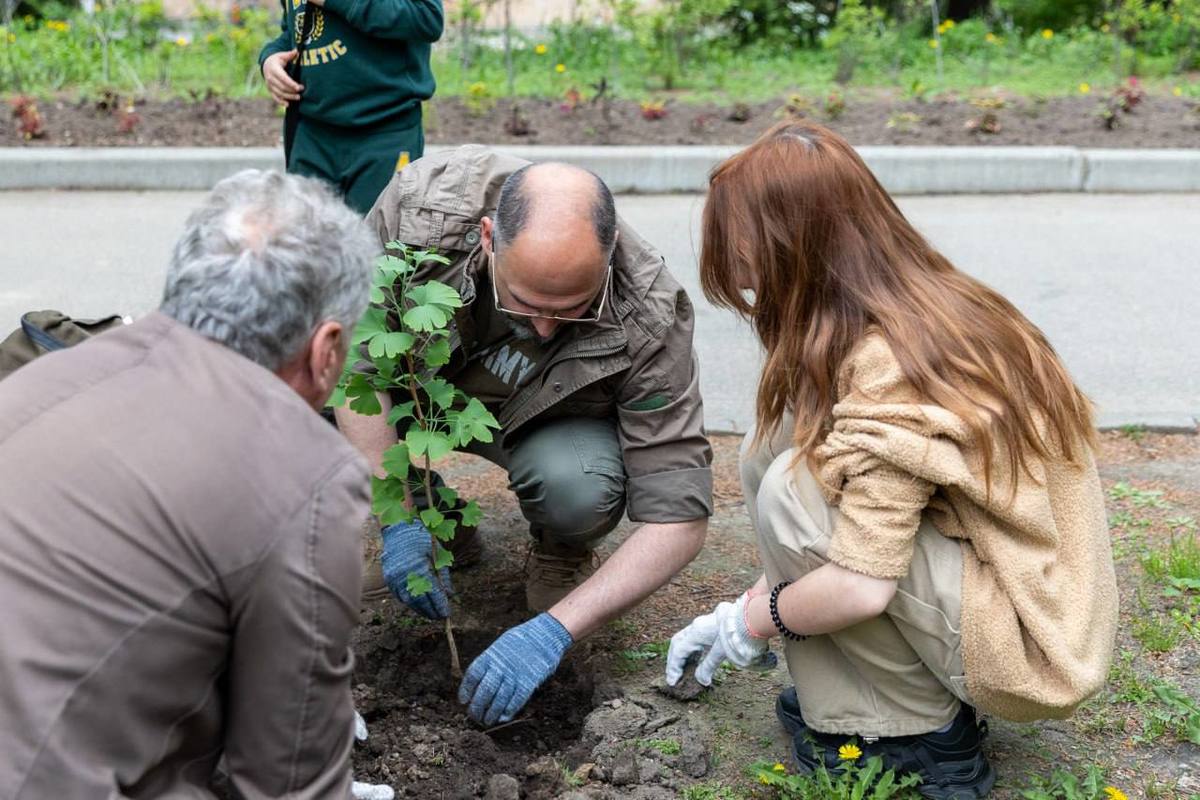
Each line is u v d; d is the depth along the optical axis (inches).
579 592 108.8
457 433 104.0
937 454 86.4
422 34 163.0
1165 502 150.6
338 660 69.6
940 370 88.4
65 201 278.4
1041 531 91.7
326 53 163.3
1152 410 178.2
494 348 115.3
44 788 62.3
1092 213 277.0
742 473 108.6
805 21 424.2
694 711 113.3
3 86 335.6
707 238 95.7
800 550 94.9
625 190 289.7
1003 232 262.7
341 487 67.5
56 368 68.9
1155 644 120.0
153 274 233.8
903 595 93.3
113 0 383.9
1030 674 91.7
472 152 114.0
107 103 311.7
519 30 438.3
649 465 111.7
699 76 372.8
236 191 70.4
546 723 115.4
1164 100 339.0
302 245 68.6
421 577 108.4
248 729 69.2
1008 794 102.0
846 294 90.7
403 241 111.1
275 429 66.9
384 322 101.2
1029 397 91.4
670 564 110.9
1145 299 224.1
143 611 63.8
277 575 65.4
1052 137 307.1
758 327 97.3
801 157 91.2
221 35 388.5
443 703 116.3
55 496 64.2
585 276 98.0
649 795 101.9
